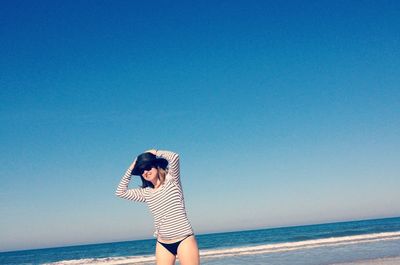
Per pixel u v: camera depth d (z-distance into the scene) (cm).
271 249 2633
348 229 5838
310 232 5828
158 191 453
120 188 466
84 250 6356
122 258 3194
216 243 5091
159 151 461
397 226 5834
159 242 463
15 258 5525
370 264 1476
